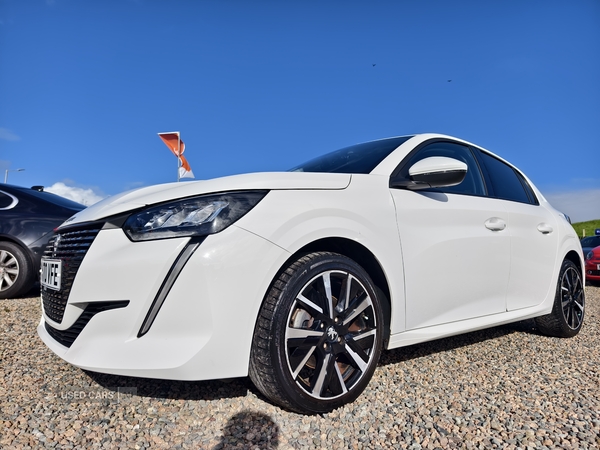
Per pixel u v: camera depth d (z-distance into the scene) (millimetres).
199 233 1673
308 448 1582
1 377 2229
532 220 3135
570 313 3441
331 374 1837
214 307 1631
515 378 2352
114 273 1688
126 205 1817
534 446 1611
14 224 4473
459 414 1883
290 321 1752
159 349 1623
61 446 1563
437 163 2115
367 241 2004
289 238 1775
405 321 2162
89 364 1656
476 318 2582
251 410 1850
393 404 1966
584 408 1962
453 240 2400
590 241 10148
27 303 4270
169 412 1840
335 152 2975
